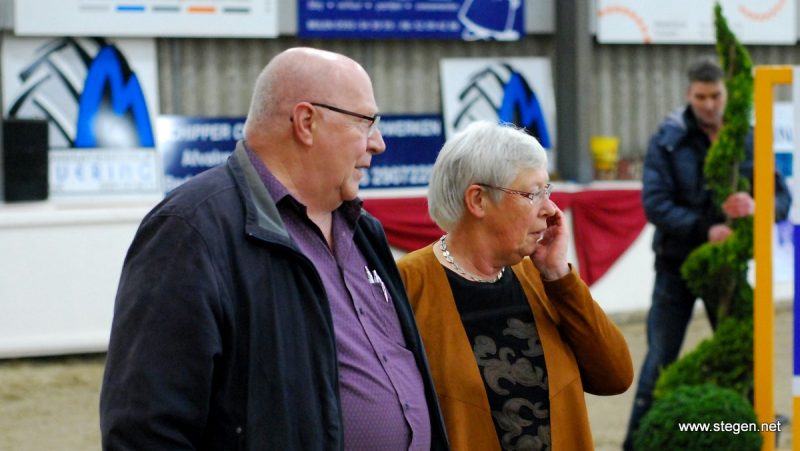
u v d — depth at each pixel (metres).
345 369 3.32
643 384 8.00
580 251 14.14
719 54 7.50
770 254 5.87
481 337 4.02
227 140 14.95
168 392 2.89
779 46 16.97
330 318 3.17
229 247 3.05
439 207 4.06
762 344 5.91
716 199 7.53
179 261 2.97
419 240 13.54
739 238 7.39
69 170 14.34
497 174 3.91
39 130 13.52
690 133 7.85
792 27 16.70
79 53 14.37
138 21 14.38
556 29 16.14
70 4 14.09
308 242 3.35
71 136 14.35
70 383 11.27
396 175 15.53
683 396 5.89
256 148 3.31
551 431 3.95
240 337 3.01
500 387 3.96
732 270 7.38
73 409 10.29
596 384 4.19
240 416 2.98
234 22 14.77
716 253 7.42
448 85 15.89
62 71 14.31
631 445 8.00
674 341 8.02
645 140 16.77
